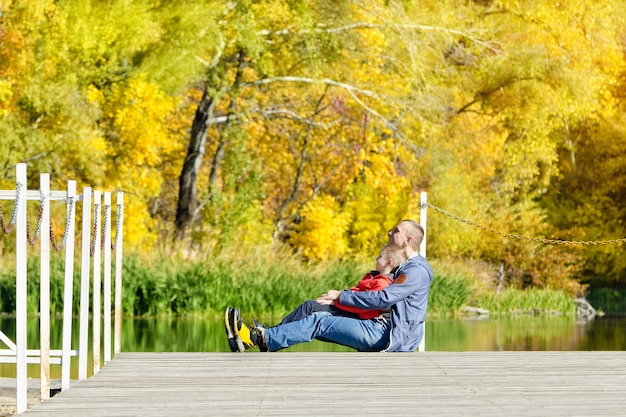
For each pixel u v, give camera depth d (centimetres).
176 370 1659
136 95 5938
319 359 1778
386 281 1838
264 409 1320
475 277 6178
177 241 5550
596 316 5834
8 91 5522
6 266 4988
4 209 5725
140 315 4716
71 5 5859
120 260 2172
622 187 7856
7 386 2067
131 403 1359
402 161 6850
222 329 4022
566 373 1653
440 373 1638
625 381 1576
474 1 7675
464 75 7188
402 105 6384
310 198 6706
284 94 6919
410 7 6725
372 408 1330
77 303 4638
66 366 1839
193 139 6334
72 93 5825
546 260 6719
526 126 6919
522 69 6812
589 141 7850
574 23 7144
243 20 5944
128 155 6128
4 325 4031
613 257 7700
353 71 6519
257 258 5119
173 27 5988
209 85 6138
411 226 1891
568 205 7775
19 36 5728
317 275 5131
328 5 6344
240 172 6225
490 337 4003
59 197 1789
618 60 7712
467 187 6950
